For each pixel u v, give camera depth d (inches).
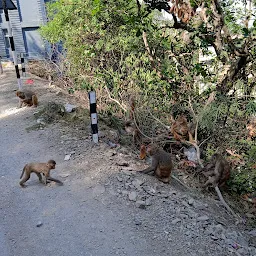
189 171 150.3
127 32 204.1
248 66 172.7
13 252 87.8
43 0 467.8
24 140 160.4
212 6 150.8
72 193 112.5
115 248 88.3
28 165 117.1
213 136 163.9
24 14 467.8
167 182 125.5
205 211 112.7
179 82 180.1
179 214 104.0
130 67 215.0
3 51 480.4
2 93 261.7
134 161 140.1
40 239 92.2
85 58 242.1
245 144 163.2
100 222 98.2
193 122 161.9
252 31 155.8
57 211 103.7
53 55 353.4
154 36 197.9
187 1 137.8
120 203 107.0
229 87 164.2
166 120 187.3
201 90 183.0
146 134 177.5
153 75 192.9
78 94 250.7
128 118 184.9
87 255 86.0
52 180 117.7
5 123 187.5
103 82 215.8
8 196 113.3
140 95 196.7
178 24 159.8
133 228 96.0
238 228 110.0
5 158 143.8
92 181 118.9
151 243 90.6
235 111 164.1
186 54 188.2
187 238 93.6
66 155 139.6
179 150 168.9
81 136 159.8
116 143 158.6
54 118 184.4
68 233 94.1
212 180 133.6
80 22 233.9
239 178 142.3
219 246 92.4
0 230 96.6
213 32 157.2
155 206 106.8
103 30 211.0
